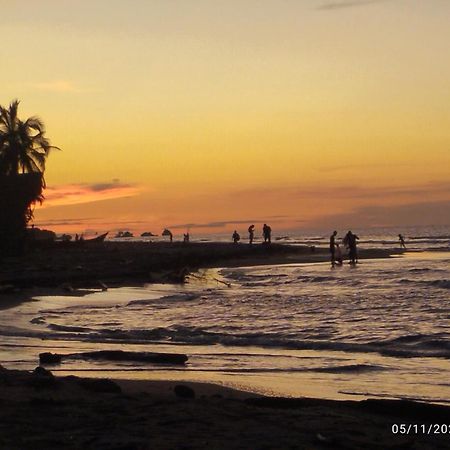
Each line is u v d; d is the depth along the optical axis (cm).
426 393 1486
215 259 7612
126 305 3428
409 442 979
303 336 2388
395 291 4016
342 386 1563
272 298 3709
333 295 3831
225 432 994
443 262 6794
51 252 8081
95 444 912
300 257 7931
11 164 7631
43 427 1005
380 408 1230
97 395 1259
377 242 13962
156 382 1557
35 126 7875
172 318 2917
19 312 3111
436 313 3016
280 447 920
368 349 2117
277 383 1598
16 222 7306
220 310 3206
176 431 992
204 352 2080
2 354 2012
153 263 6212
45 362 1852
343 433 1010
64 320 2841
